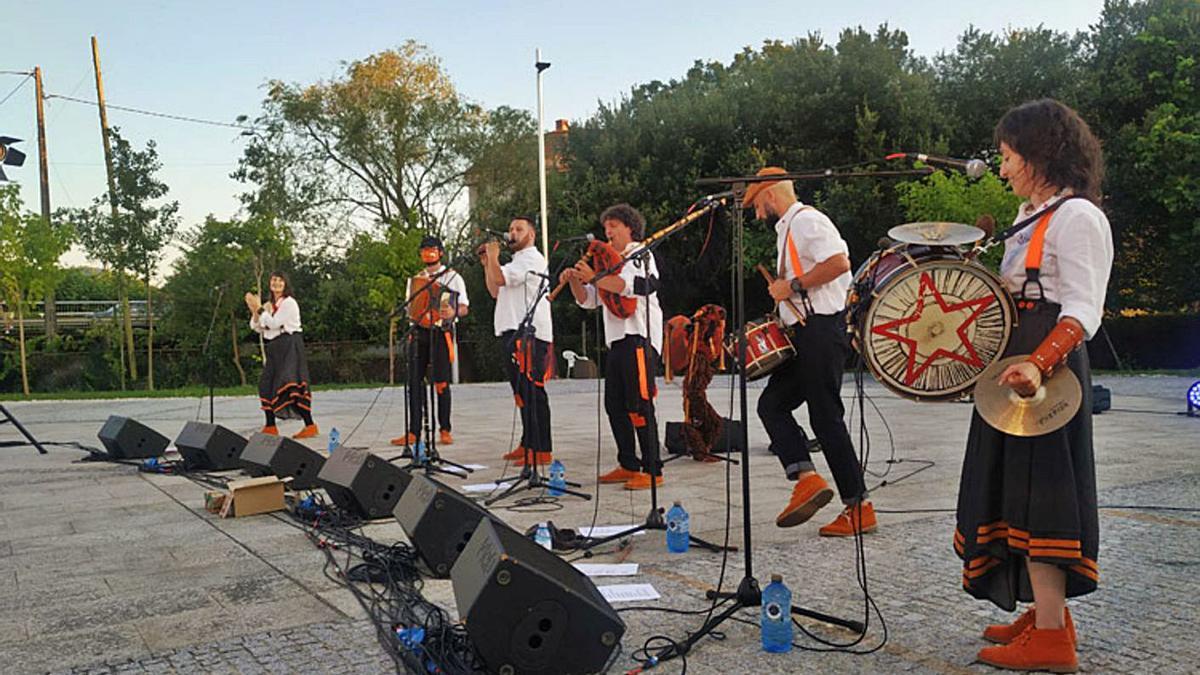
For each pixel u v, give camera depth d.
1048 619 3.07
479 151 35.84
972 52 26.44
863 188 24.06
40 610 4.16
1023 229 3.13
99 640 3.72
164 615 4.04
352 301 34.66
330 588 4.39
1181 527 5.17
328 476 6.03
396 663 3.32
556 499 6.43
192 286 30.59
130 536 5.75
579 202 29.30
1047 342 2.86
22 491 7.73
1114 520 5.36
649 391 5.39
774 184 5.04
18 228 26.67
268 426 10.92
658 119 29.00
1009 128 3.12
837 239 4.77
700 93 30.44
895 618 3.74
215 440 8.32
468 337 33.69
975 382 3.30
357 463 5.83
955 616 3.75
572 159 31.45
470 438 10.55
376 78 35.97
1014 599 3.16
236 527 5.95
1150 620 3.63
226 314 31.36
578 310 28.58
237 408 16.66
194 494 7.31
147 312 32.66
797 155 25.94
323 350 34.62
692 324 8.20
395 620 3.76
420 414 7.82
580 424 12.16
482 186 37.00
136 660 3.48
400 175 36.50
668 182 27.78
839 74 26.16
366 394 20.03
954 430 10.41
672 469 7.84
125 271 29.06
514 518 5.82
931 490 6.61
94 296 52.53
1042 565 3.03
